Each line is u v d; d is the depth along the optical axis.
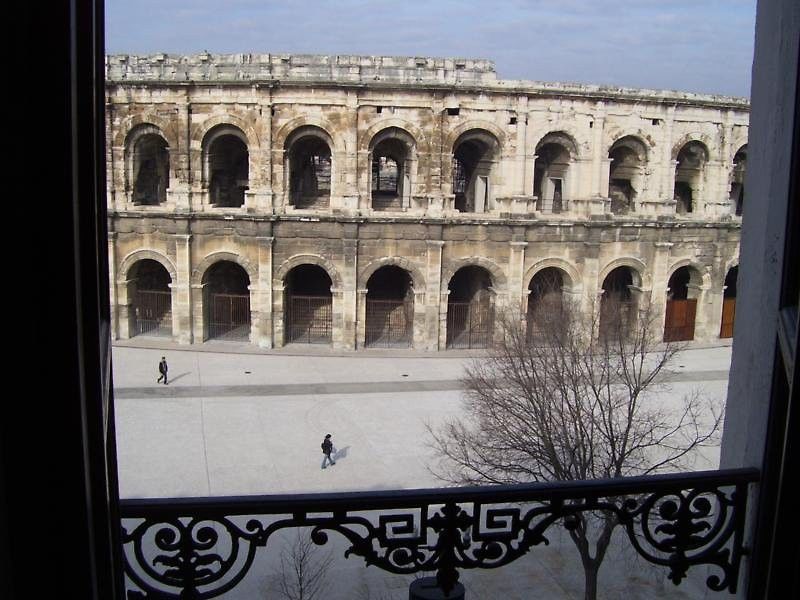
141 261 57.62
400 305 61.00
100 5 5.09
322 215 52.66
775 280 6.86
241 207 54.69
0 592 4.03
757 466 6.99
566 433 26.20
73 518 4.14
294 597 22.08
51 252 3.89
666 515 7.06
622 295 62.72
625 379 33.72
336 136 52.44
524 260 55.06
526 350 32.59
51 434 4.04
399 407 41.78
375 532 6.89
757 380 7.08
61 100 3.78
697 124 58.38
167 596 6.65
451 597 6.89
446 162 53.47
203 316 55.09
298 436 37.09
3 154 3.78
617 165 60.38
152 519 6.64
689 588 24.22
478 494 6.92
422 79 52.38
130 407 41.09
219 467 32.97
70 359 4.00
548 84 53.81
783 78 6.75
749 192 7.80
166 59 52.62
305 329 58.94
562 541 27.06
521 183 54.41
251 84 51.84
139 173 56.75
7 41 3.71
